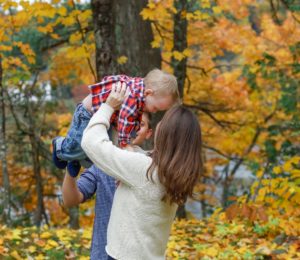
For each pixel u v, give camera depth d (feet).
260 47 32.27
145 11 21.63
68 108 41.86
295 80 31.32
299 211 19.66
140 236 8.36
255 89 37.35
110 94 8.90
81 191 9.80
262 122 39.70
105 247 8.91
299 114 30.83
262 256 16.28
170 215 8.61
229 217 18.25
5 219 25.49
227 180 42.80
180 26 29.99
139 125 9.87
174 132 8.35
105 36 22.70
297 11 29.84
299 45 27.84
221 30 32.94
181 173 8.17
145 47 23.04
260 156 39.29
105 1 22.62
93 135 8.50
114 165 8.36
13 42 26.71
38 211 36.52
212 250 16.84
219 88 36.94
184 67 31.24
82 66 35.17
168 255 16.99
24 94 36.73
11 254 16.08
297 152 29.94
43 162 40.40
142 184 8.33
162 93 9.71
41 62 35.86
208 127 41.11
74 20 24.56
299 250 16.79
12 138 37.42
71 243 18.37
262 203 20.10
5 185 25.55
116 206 8.61
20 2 21.94
